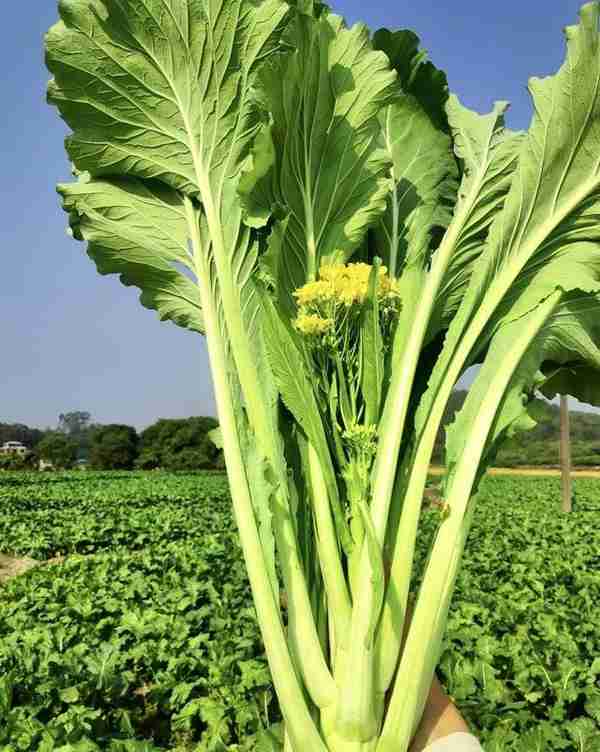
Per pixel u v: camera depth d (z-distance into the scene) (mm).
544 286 2498
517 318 2500
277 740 3857
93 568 11383
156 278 2674
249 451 2232
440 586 2123
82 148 2430
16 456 78562
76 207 2572
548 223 2494
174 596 8438
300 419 2195
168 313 2738
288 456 2328
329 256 2457
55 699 5289
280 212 2303
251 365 2318
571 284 2441
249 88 2314
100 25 2242
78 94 2340
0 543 15617
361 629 1987
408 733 2037
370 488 2193
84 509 22781
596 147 2428
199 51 2295
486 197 2613
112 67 2307
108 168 2490
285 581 2109
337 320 2305
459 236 2568
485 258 2434
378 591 1965
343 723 1981
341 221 2467
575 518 19406
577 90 2354
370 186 2453
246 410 2330
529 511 22406
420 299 2432
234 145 2371
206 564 10672
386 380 2367
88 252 2660
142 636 6676
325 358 2314
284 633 2076
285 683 1995
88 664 5621
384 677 2027
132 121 2400
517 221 2461
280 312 2246
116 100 2357
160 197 2564
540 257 2559
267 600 2047
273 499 2129
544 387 3033
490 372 2439
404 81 2703
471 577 9695
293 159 2307
